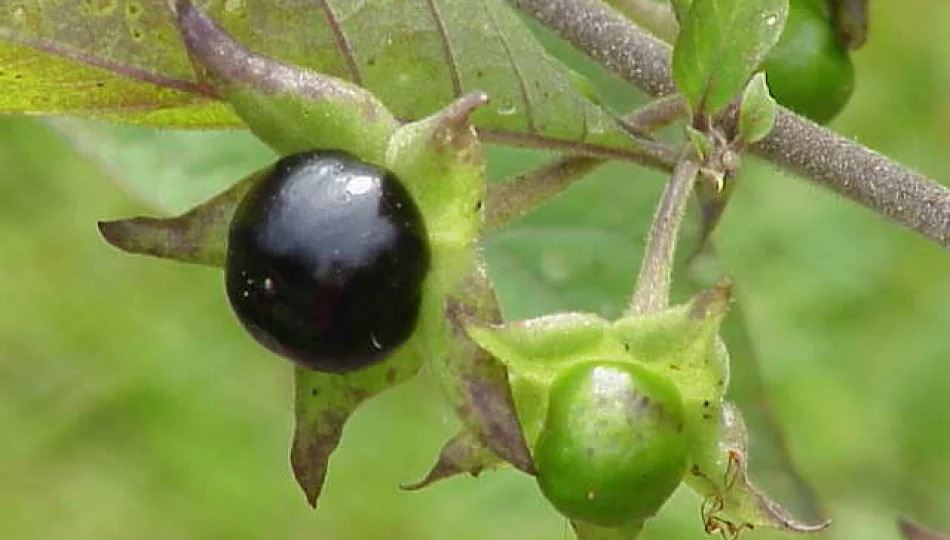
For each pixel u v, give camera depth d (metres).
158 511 0.52
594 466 0.25
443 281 0.25
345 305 0.25
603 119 0.27
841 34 0.30
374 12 0.26
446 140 0.25
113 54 0.26
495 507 0.49
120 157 0.33
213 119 0.27
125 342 0.53
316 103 0.25
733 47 0.27
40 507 0.52
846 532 0.48
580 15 0.29
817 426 0.49
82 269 0.53
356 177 0.25
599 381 0.25
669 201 0.27
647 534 0.45
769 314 0.48
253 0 0.26
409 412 0.51
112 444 0.52
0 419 0.52
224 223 0.25
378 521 0.50
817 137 0.28
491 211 0.27
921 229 0.28
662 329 0.25
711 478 0.25
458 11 0.26
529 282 0.35
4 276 0.53
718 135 0.27
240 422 0.52
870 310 0.49
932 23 0.51
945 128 0.50
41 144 0.53
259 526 0.51
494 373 0.25
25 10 0.25
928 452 0.49
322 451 0.25
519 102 0.27
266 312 0.25
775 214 0.48
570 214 0.35
